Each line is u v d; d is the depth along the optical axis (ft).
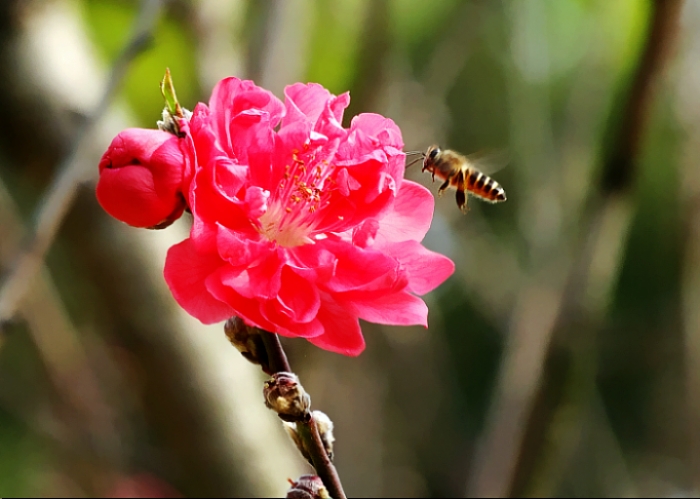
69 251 1.89
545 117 3.04
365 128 1.55
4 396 2.77
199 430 1.92
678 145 3.52
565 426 1.85
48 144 1.79
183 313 1.93
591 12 2.91
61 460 2.67
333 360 3.30
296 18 2.22
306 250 1.53
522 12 2.95
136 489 2.50
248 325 1.49
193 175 1.47
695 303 3.70
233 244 1.47
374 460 3.50
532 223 2.82
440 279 1.53
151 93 2.44
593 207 1.81
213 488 1.93
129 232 1.86
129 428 2.68
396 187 1.55
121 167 1.47
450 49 2.96
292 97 1.56
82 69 1.92
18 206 2.31
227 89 1.51
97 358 2.76
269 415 2.09
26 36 1.80
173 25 2.23
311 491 1.48
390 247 1.54
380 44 2.26
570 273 1.82
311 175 1.54
